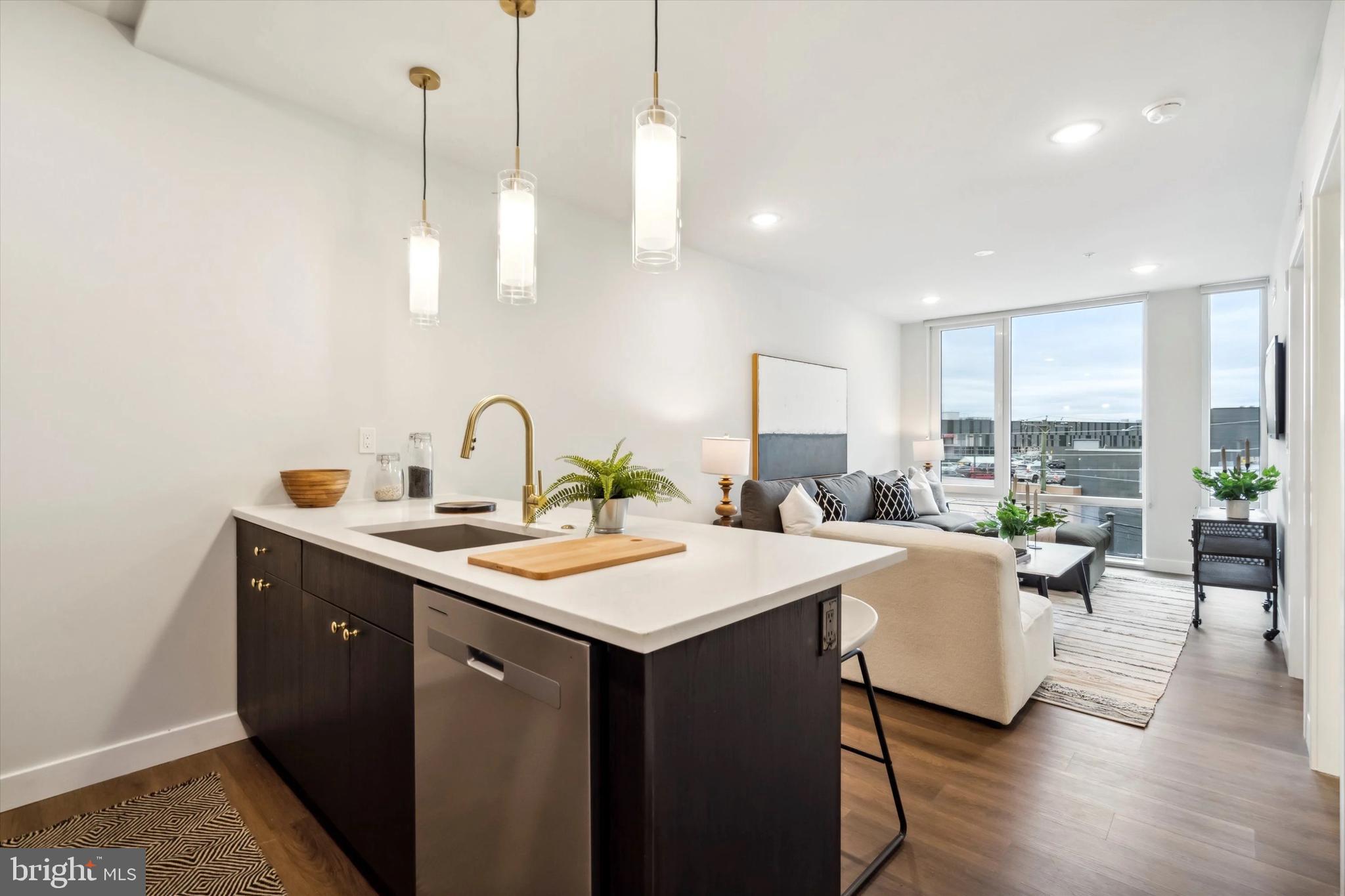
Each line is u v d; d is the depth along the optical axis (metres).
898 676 2.60
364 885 1.54
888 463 6.54
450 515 2.09
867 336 6.15
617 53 2.07
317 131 2.45
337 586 1.62
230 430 2.24
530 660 1.01
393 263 2.66
